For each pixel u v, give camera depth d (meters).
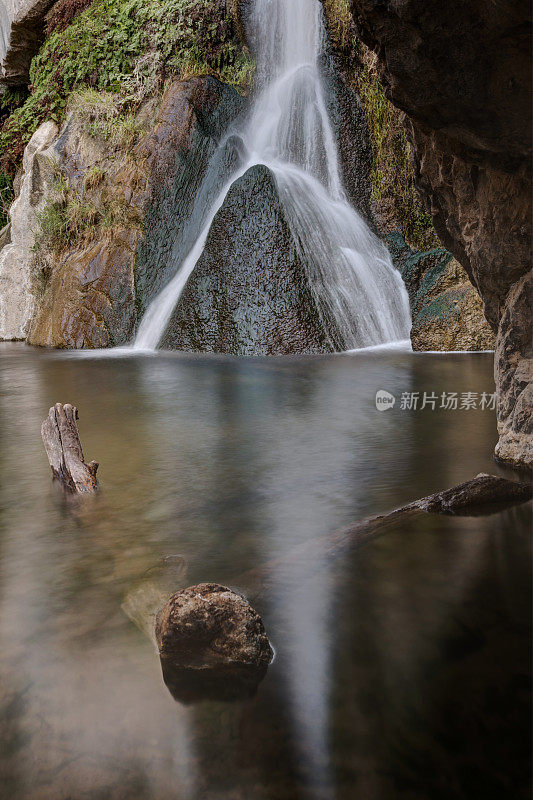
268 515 3.28
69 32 13.99
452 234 4.26
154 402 6.39
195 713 1.77
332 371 8.05
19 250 14.15
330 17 12.19
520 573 2.43
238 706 1.79
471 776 1.51
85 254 12.27
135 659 2.04
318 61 12.66
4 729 1.74
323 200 11.61
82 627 2.23
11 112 17.11
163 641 2.03
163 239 11.88
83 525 3.20
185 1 13.31
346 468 4.06
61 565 2.74
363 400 6.28
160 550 2.87
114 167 12.92
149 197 12.04
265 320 9.98
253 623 2.03
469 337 9.77
